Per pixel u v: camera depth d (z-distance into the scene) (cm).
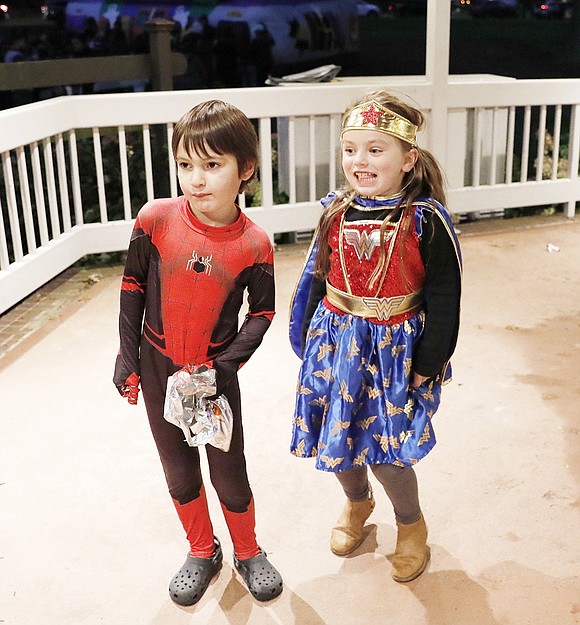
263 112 584
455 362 407
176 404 207
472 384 382
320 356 229
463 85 627
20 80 598
